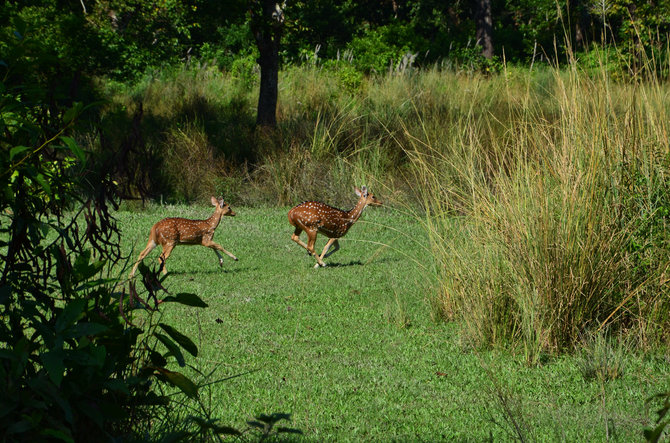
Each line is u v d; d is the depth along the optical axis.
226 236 20.47
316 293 14.66
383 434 7.82
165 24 34.41
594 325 10.92
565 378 9.68
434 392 9.21
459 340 11.36
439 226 13.48
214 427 4.53
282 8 30.58
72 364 4.27
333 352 10.91
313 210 17.27
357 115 30.61
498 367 10.14
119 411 4.61
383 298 14.30
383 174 25.80
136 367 5.34
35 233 4.84
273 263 17.52
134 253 17.33
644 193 11.55
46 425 4.37
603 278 10.77
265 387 9.23
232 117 34.19
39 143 4.95
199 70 42.22
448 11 68.69
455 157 13.98
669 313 10.67
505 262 11.20
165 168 26.31
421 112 29.11
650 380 9.48
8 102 4.65
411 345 11.32
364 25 66.00
